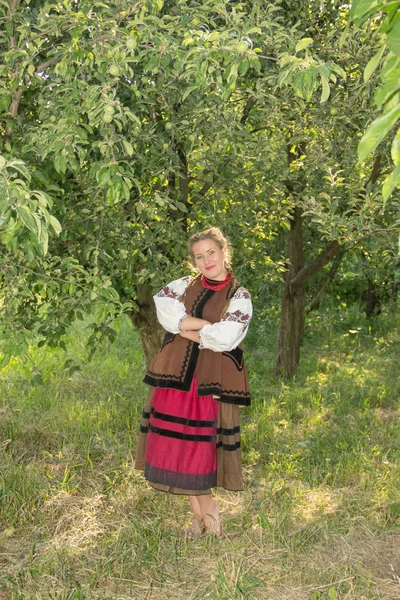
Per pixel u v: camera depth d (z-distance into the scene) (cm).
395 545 316
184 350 299
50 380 608
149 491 366
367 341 914
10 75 267
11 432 453
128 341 810
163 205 365
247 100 476
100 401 532
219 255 304
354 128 490
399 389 640
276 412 537
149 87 331
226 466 306
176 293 317
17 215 194
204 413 295
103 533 318
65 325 379
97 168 248
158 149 366
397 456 432
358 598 269
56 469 398
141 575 283
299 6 476
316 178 571
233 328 292
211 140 383
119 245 396
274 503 356
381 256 703
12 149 287
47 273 319
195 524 321
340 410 550
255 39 282
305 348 855
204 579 281
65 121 258
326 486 384
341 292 1082
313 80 223
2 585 271
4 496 344
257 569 289
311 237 763
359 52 406
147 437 315
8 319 293
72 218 375
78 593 262
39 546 306
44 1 295
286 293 684
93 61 263
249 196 479
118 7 272
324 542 315
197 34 244
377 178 581
